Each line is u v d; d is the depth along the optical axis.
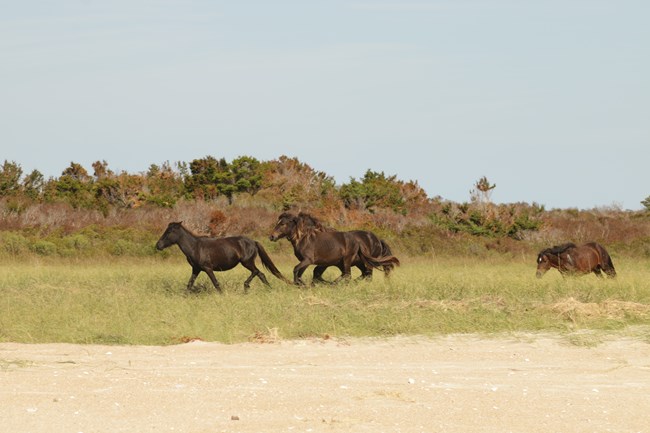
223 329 22.94
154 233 58.66
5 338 21.91
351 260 33.22
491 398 14.71
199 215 63.78
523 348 20.95
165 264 47.31
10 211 63.22
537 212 72.31
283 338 22.38
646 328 23.42
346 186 78.56
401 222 67.00
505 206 69.00
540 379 16.88
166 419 12.98
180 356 19.50
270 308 25.89
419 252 56.44
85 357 19.19
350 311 25.27
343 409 13.69
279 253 54.38
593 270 35.34
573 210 86.19
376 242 34.03
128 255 50.81
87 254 50.12
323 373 17.23
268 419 13.00
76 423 12.70
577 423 13.12
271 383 15.79
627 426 12.99
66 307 25.91
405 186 85.12
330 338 22.28
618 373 17.69
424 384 16.02
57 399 14.14
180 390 14.99
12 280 34.34
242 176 83.44
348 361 19.00
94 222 63.00
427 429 12.59
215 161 84.31
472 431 12.55
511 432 12.53
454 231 64.88
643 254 56.59
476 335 22.83
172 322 23.89
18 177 75.25
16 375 16.31
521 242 62.38
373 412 13.52
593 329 23.52
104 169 85.06
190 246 31.44
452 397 14.73
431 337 22.42
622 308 25.58
